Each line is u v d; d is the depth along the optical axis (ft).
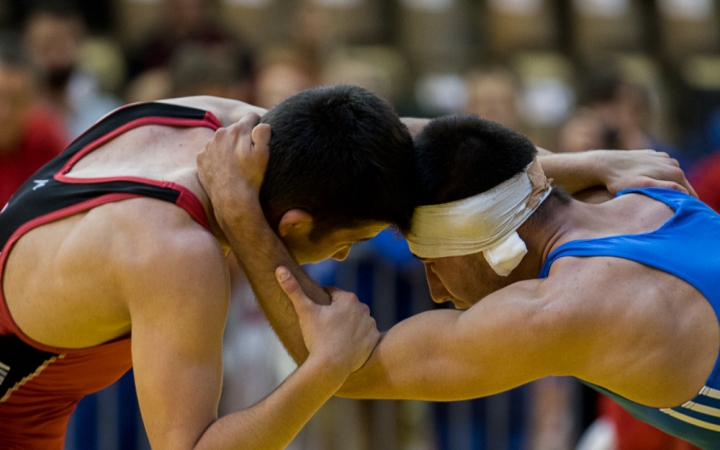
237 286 40.47
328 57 62.85
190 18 56.80
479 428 43.42
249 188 21.70
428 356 21.57
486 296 21.61
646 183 23.98
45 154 42.34
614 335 20.01
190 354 19.67
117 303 20.33
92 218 20.58
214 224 22.13
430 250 22.88
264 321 40.96
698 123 85.46
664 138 68.33
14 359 21.95
